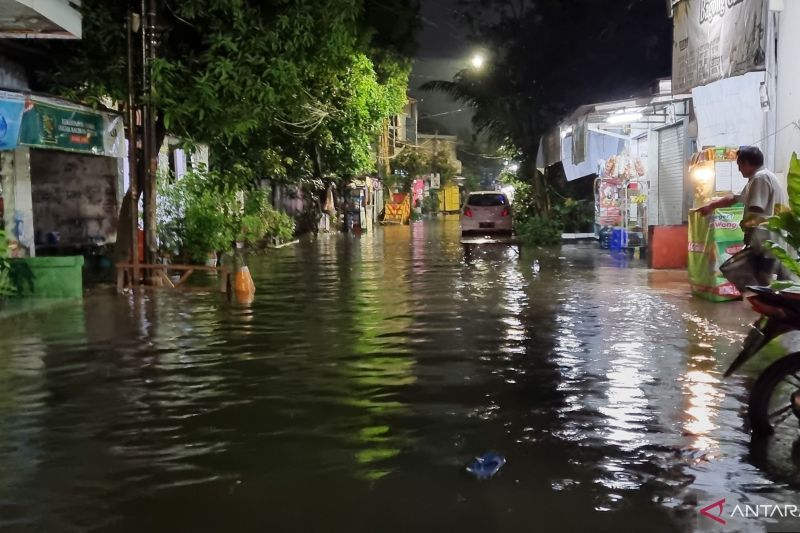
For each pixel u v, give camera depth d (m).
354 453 5.21
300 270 17.86
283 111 17.42
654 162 20.31
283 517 4.24
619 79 26.72
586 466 4.91
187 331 9.59
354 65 21.55
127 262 13.74
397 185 66.12
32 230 13.25
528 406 6.23
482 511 4.28
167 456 5.18
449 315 10.72
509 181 34.00
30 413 6.15
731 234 11.36
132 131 13.35
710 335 8.95
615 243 21.81
